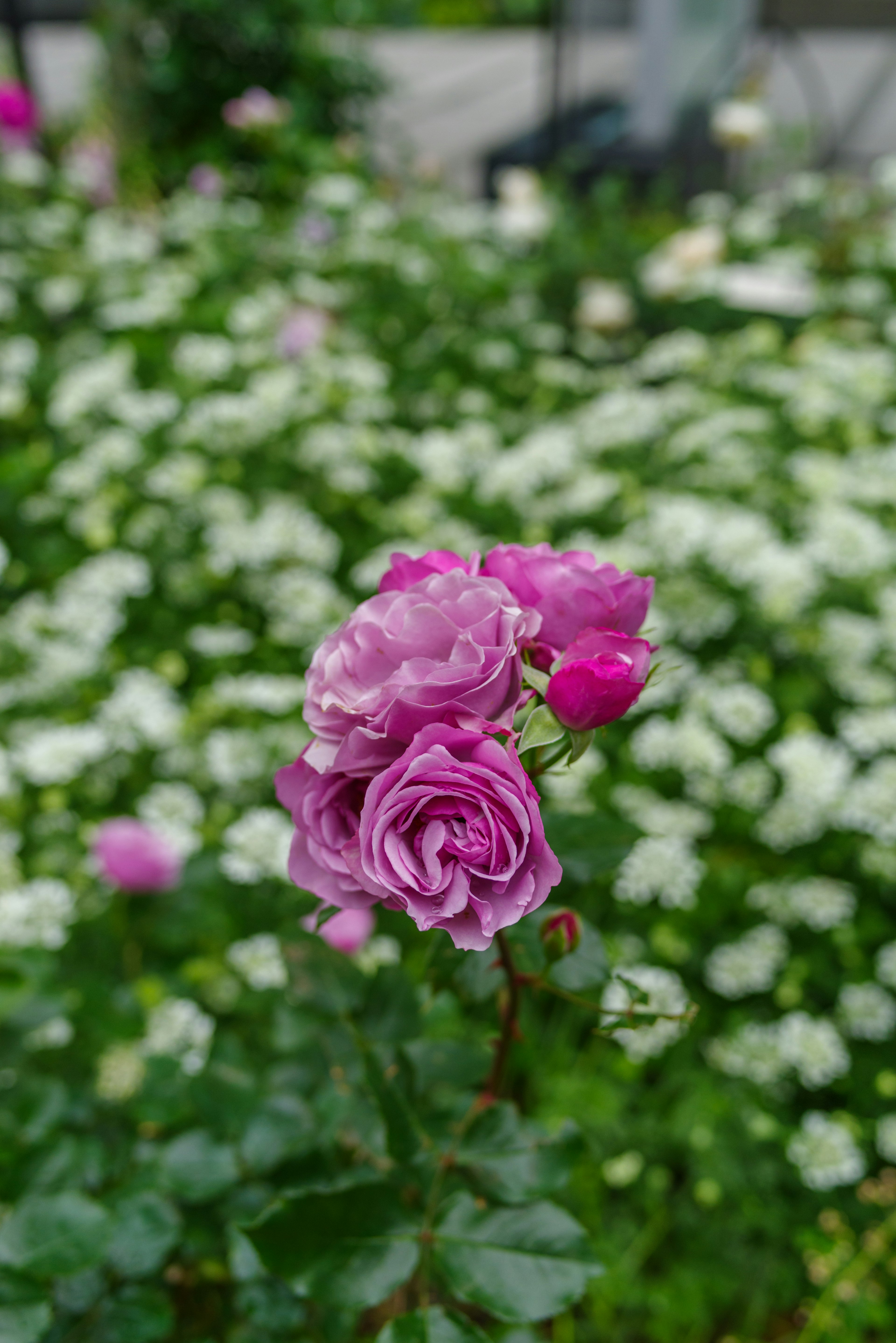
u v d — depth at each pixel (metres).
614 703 0.50
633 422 1.81
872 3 4.24
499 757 0.48
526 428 2.00
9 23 3.86
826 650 1.36
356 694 0.51
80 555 1.61
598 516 1.64
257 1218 0.61
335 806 0.51
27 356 2.06
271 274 2.62
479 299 2.51
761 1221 0.98
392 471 1.84
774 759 1.24
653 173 3.79
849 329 2.42
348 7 3.61
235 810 1.22
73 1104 0.78
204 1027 0.98
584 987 0.57
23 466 1.73
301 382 1.96
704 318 2.63
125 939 1.07
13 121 3.05
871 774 1.26
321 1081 0.70
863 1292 0.97
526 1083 0.91
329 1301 0.54
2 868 1.10
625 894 1.15
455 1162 0.58
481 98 5.65
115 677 1.38
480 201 4.19
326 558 1.54
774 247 3.01
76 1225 0.59
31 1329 0.55
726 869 1.22
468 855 0.48
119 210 3.07
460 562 0.54
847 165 4.28
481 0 7.55
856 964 1.21
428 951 0.58
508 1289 0.54
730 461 1.68
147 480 1.64
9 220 2.71
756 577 1.36
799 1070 1.11
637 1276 0.97
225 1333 0.67
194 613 1.53
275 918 1.14
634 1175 0.97
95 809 1.24
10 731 1.28
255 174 3.36
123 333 2.26
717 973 1.14
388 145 4.19
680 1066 1.09
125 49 3.26
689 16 3.72
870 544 1.41
